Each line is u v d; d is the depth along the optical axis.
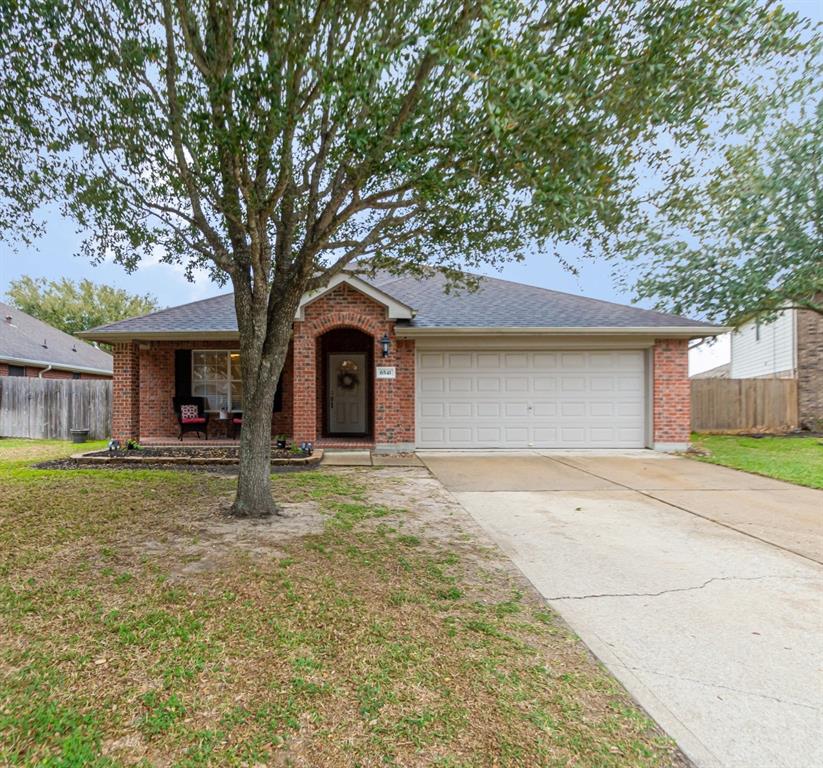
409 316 10.23
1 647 2.71
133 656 2.64
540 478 7.78
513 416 10.87
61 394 14.57
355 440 11.24
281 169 4.14
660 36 3.53
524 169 3.72
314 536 4.67
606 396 10.88
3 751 1.96
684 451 10.49
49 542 4.41
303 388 10.34
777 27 3.79
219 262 5.08
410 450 10.46
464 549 4.46
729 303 13.55
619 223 5.28
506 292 12.91
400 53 3.37
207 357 11.59
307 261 5.07
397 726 2.13
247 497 5.29
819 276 12.35
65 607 3.19
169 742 2.02
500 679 2.49
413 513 5.66
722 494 6.73
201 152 4.14
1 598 3.29
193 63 4.25
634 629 3.03
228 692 2.36
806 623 3.12
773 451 10.68
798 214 12.37
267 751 1.98
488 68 2.89
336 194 4.86
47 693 2.32
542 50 3.61
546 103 3.32
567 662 2.66
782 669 2.60
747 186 10.09
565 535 4.90
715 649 2.80
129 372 11.06
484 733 2.09
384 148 3.73
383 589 3.57
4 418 14.61
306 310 10.36
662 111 4.03
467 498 6.45
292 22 3.46
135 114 4.42
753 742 2.06
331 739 2.05
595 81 3.65
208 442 10.81
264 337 5.29
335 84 3.36
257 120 3.79
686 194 5.15
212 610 3.17
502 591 3.58
